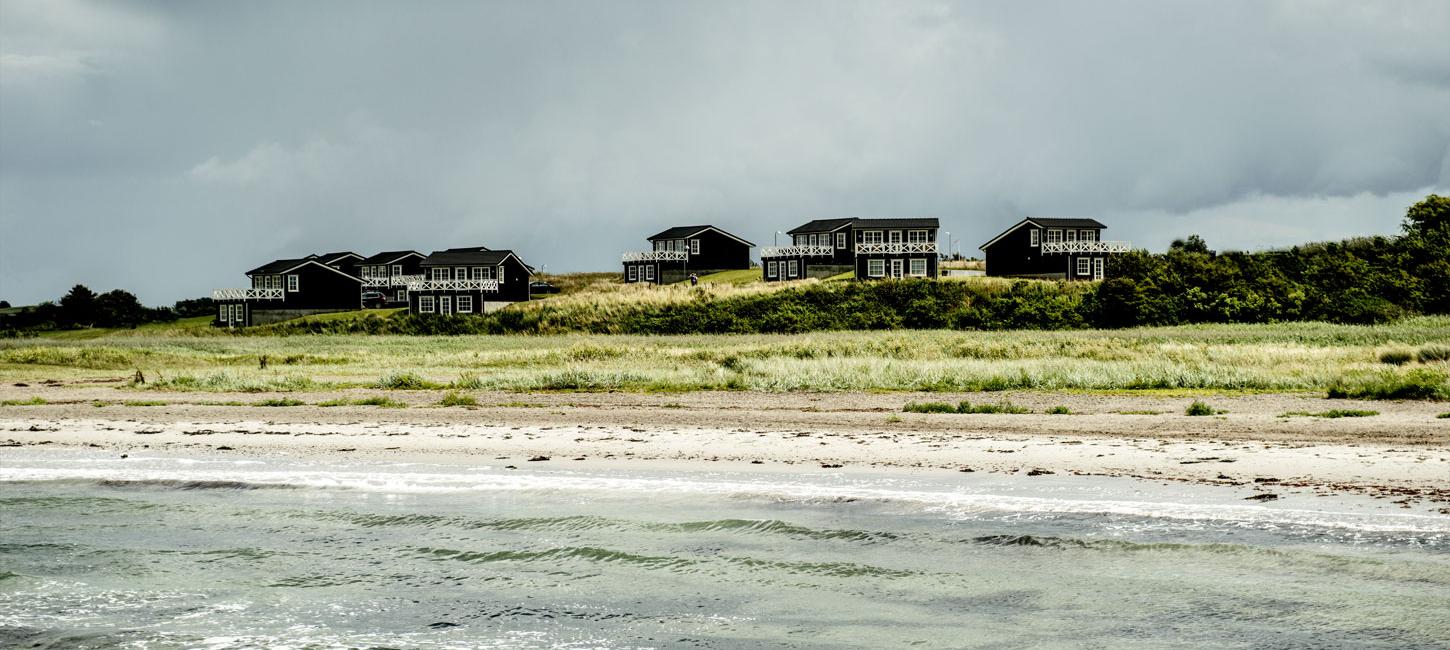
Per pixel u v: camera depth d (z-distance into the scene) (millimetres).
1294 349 39500
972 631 11609
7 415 28906
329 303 112562
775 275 110750
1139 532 14508
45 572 14375
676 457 20891
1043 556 13812
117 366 48500
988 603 12367
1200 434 21203
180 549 15336
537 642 11781
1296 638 10969
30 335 97188
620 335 78375
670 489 18156
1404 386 25516
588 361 45250
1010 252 104750
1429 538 13609
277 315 110062
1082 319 74875
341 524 16469
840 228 108375
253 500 18094
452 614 12672
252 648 11766
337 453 22109
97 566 14617
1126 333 58906
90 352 51375
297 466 20844
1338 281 75000
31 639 12117
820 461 20047
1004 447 20656
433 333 85062
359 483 19234
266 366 46812
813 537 15078
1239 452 19078
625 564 14250
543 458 21141
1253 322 69125
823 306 82750
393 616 12633
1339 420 22000
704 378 35562
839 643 11453
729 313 82625
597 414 27219
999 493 16953
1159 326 70000
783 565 13930
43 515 17266
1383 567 12680
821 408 27609
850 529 15359
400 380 36250
